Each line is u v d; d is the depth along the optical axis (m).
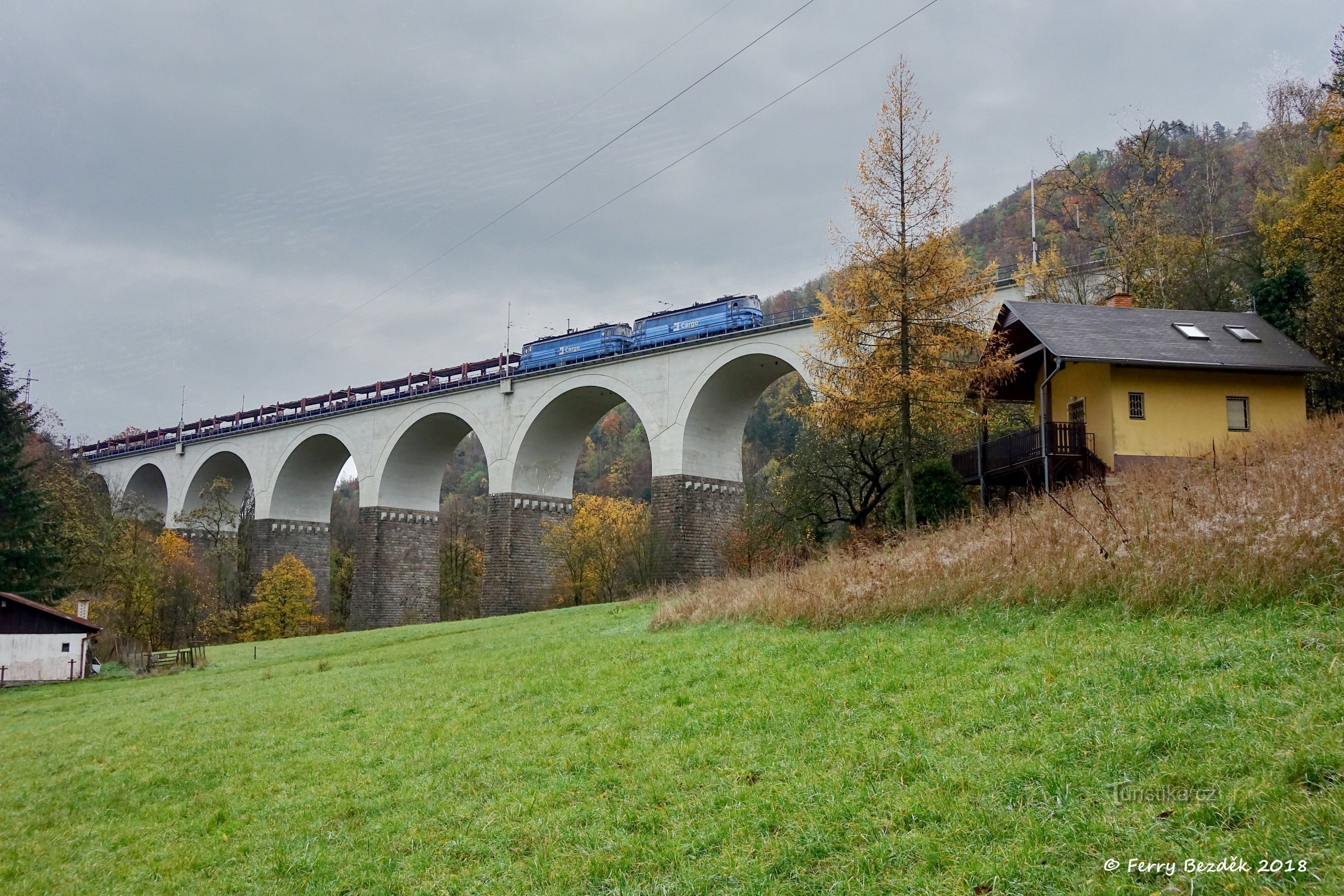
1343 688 7.21
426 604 56.78
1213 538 12.09
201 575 64.06
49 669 33.97
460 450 124.44
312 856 9.28
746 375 41.38
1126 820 5.96
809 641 14.06
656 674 13.88
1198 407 24.41
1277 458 17.55
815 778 8.00
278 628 58.41
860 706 9.82
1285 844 5.26
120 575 52.91
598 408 49.47
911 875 6.05
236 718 17.91
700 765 9.14
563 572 52.88
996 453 27.31
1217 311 32.75
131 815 12.31
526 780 10.03
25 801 13.97
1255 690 7.64
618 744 10.44
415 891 7.91
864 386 23.08
